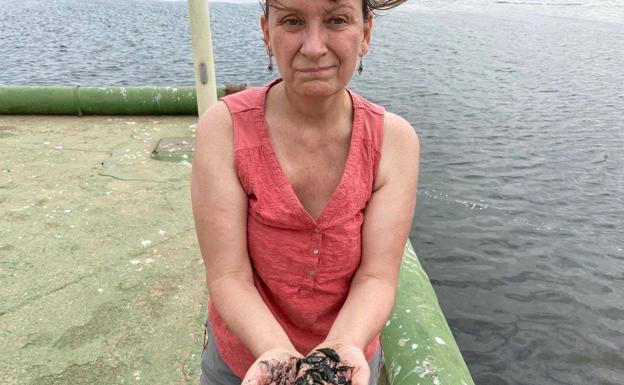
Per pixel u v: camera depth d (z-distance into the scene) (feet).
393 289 4.54
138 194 14.21
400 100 35.32
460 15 77.46
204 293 9.86
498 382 13.46
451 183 23.58
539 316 15.80
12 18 68.80
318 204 4.40
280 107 4.36
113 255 11.10
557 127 31.14
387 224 4.45
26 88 21.53
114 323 9.00
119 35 58.13
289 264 4.37
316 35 3.86
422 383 7.50
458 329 15.14
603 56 51.60
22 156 17.04
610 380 13.70
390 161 4.48
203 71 15.17
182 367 8.05
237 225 4.37
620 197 22.91
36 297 9.65
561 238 19.80
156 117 22.09
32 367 8.02
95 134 19.62
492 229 20.16
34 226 12.27
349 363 3.91
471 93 37.47
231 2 92.38
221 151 4.34
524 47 55.01
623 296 16.84
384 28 64.08
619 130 30.91
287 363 3.94
